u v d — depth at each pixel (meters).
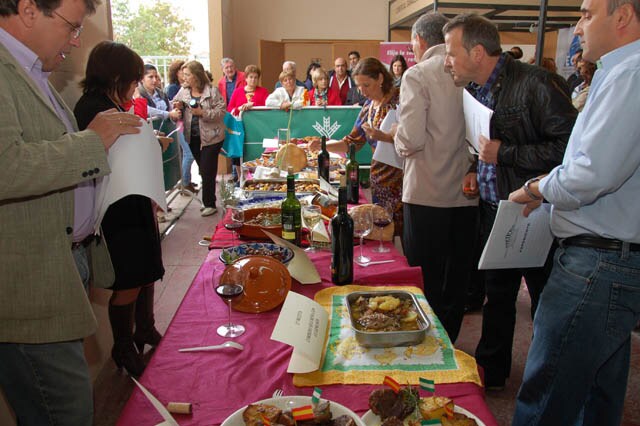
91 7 1.08
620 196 1.14
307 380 1.00
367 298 1.29
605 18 1.09
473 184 1.95
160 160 1.42
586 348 1.22
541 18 3.76
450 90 1.99
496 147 1.63
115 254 1.96
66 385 1.16
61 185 1.00
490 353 2.12
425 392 0.95
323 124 5.67
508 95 1.63
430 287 2.26
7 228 1.02
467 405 0.92
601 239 1.18
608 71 1.12
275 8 9.12
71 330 1.12
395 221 2.86
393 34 9.12
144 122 1.38
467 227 2.20
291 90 5.71
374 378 1.00
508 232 1.39
